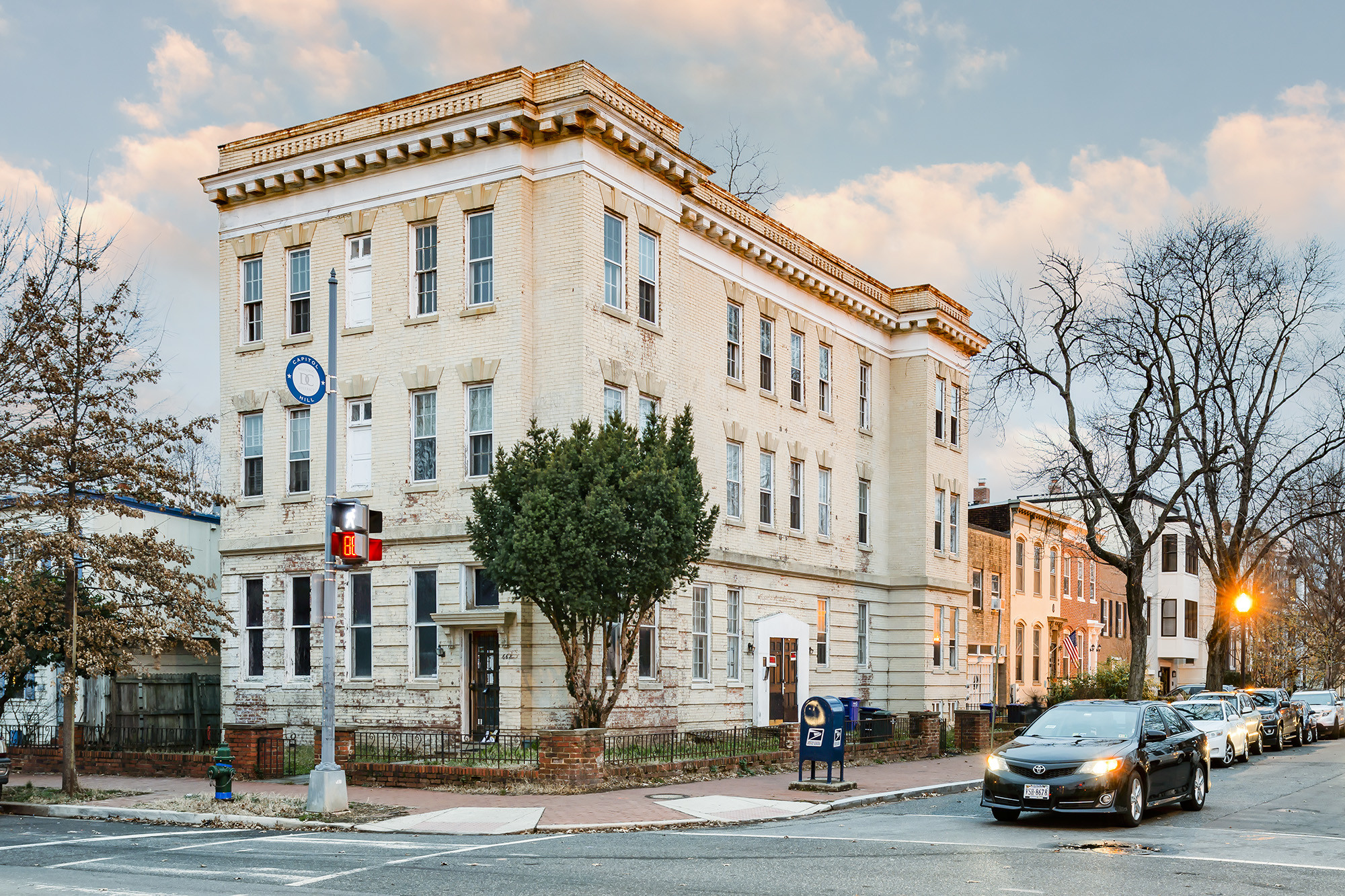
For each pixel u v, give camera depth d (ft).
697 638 100.42
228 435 99.45
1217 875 42.11
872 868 43.16
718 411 104.27
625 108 90.17
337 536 60.54
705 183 102.27
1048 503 219.41
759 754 81.10
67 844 51.39
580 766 67.82
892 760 95.04
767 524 110.22
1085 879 40.96
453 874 41.91
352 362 93.71
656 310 94.63
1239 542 147.02
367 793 67.56
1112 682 147.74
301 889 38.81
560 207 87.10
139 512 73.41
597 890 38.60
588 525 71.77
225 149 100.83
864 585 126.31
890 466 132.57
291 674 94.38
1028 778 54.70
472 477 87.35
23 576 66.69
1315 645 208.54
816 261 119.34
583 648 82.33
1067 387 130.52
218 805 61.31
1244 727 104.53
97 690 96.63
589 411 85.35
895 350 133.59
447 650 86.28
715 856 46.37
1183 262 135.23
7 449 67.36
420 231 92.27
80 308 71.46
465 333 88.58
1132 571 128.88
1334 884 40.65
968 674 150.61
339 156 93.91
